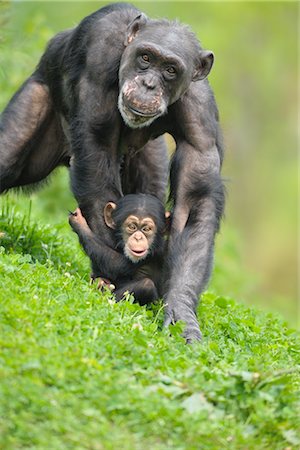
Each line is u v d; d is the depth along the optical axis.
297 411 10.28
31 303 11.16
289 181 62.19
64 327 10.89
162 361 10.77
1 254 13.06
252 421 10.02
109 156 13.82
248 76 62.25
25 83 15.25
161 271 13.95
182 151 13.54
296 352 13.37
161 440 9.51
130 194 13.97
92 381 9.88
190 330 12.50
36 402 9.36
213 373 10.61
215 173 13.44
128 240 13.61
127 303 12.48
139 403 9.73
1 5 18.69
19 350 10.02
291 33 63.66
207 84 13.84
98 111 13.48
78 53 13.85
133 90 12.85
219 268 24.75
